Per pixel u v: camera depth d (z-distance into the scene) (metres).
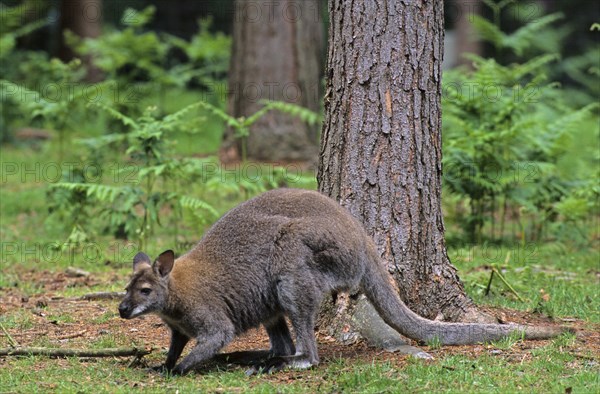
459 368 8.66
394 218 10.02
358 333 9.88
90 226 16.52
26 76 27.11
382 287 9.37
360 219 10.05
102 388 8.37
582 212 15.38
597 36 38.22
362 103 9.99
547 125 16.86
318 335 10.16
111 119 21.94
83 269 14.20
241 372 8.97
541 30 31.47
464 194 15.41
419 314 10.07
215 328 8.95
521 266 13.99
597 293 12.12
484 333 9.58
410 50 9.93
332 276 8.94
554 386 8.11
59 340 10.16
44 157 23.50
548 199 16.00
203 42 28.64
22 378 8.68
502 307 11.39
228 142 22.69
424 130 10.05
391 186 9.99
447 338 9.54
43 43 36.12
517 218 16.94
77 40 29.28
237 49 22.89
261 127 22.55
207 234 9.48
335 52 10.19
